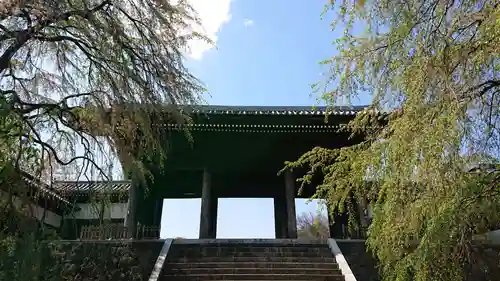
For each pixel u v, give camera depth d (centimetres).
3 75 602
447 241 434
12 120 504
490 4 385
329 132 1359
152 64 654
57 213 944
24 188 534
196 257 1107
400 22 423
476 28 403
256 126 1340
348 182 557
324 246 1195
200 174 1745
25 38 579
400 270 484
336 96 507
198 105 691
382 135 491
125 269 954
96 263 815
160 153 709
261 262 1052
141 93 644
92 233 855
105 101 647
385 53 453
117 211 1525
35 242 532
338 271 995
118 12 667
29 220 530
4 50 579
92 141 671
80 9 614
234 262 1059
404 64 441
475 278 591
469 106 406
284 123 1323
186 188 1933
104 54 629
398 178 435
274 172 1731
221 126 1338
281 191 1959
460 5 400
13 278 486
